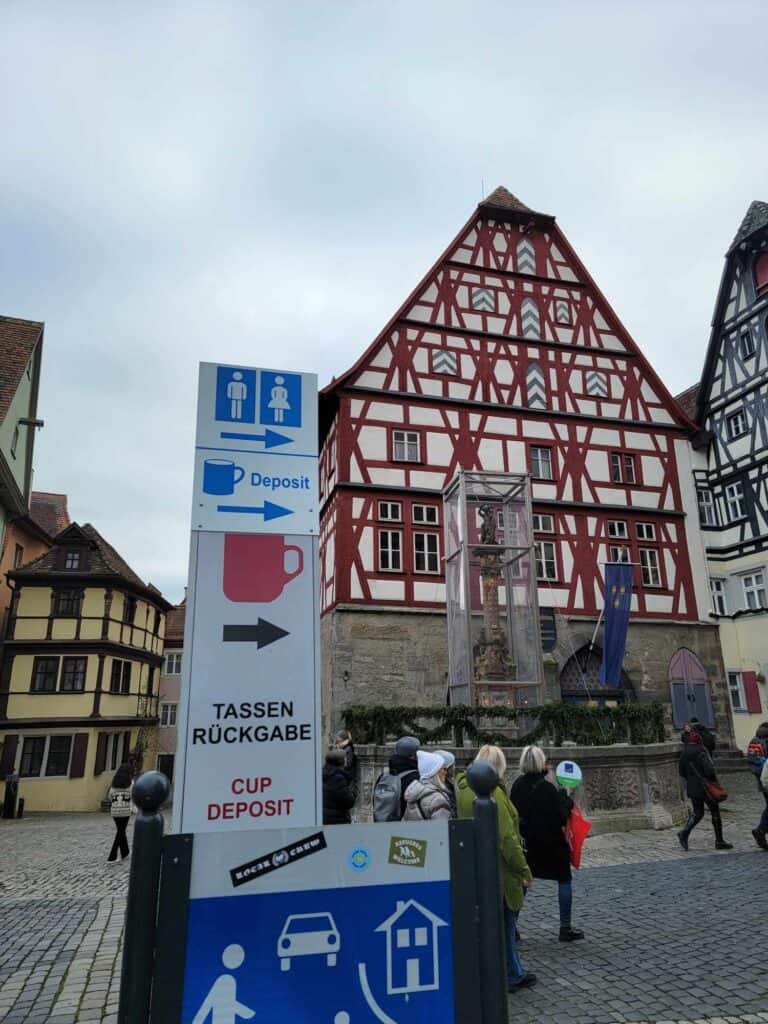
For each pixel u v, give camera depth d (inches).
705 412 980.6
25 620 1090.1
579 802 409.4
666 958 197.8
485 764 110.7
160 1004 90.9
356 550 754.2
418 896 103.7
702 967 190.1
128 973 90.0
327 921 99.5
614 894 273.0
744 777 702.5
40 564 1122.0
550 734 437.1
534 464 851.4
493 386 856.3
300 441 143.0
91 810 1037.2
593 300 931.3
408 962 101.2
